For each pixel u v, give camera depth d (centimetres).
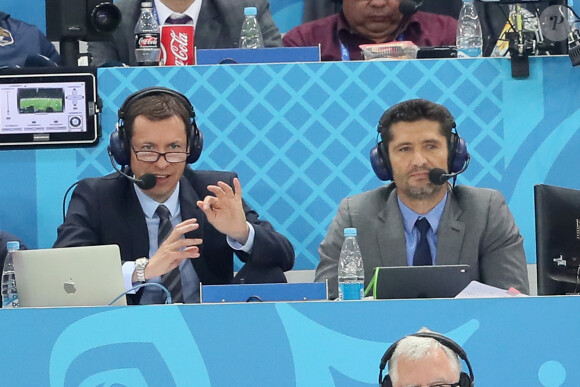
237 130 1669
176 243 1381
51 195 1661
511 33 1680
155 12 1939
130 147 1455
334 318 1150
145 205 1479
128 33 1900
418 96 1678
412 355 995
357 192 1672
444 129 1459
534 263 1672
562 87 1680
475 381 1144
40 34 1973
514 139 1678
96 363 1143
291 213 1667
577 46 1647
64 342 1144
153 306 1146
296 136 1672
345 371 1147
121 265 1325
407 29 2000
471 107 1675
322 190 1670
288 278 1667
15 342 1144
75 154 1661
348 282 1382
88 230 1466
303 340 1148
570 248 1342
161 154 1438
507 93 1680
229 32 1958
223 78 1669
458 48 1795
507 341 1145
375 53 1733
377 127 1543
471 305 1148
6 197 1659
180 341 1145
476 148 1675
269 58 1694
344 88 1673
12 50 1931
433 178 1442
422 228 1468
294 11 2239
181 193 1494
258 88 1670
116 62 1728
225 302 1246
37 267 1278
